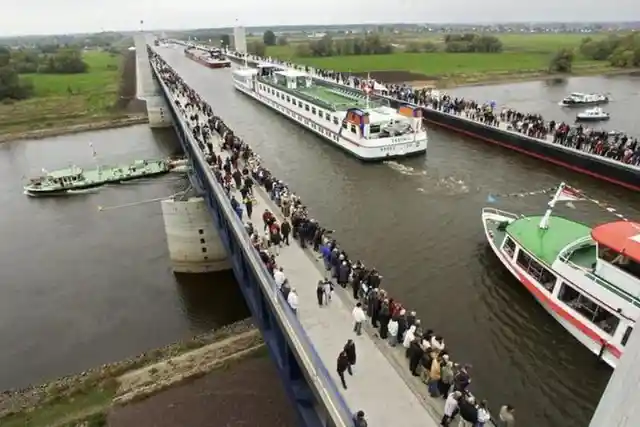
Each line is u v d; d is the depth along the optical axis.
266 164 55.00
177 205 44.06
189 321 39.56
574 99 98.38
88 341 37.28
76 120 116.88
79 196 66.62
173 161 76.00
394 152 55.44
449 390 17.06
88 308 41.47
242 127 70.94
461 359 25.16
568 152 51.22
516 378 23.89
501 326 27.38
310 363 18.25
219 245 45.34
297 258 27.62
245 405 30.06
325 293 22.69
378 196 45.41
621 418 4.60
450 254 34.81
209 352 34.44
